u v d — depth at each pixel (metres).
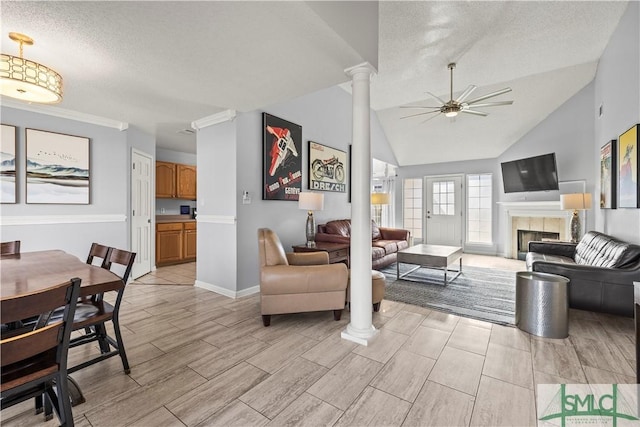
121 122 3.86
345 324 2.71
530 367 1.96
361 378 1.85
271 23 1.76
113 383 1.79
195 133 4.52
